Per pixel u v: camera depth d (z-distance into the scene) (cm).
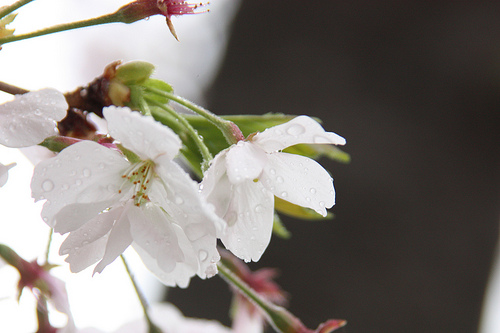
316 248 52
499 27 55
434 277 53
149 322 32
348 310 52
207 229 28
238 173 29
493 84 54
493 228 54
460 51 55
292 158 29
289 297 52
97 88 31
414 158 54
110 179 29
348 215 53
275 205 32
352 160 53
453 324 53
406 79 55
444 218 53
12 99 29
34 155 33
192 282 53
